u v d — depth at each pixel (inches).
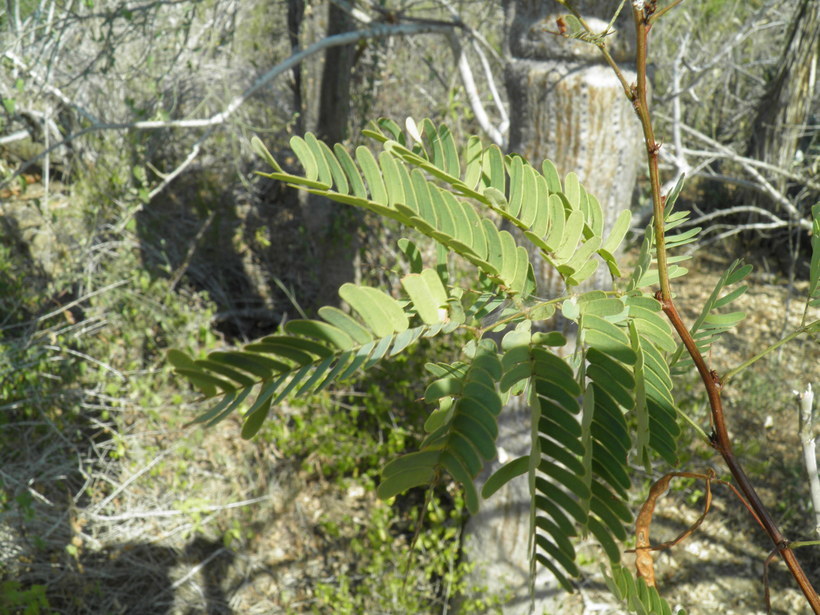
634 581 37.4
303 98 285.7
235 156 288.4
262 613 198.2
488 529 177.3
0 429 202.2
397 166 36.9
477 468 30.4
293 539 216.2
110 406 226.2
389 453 208.4
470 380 32.3
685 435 200.7
